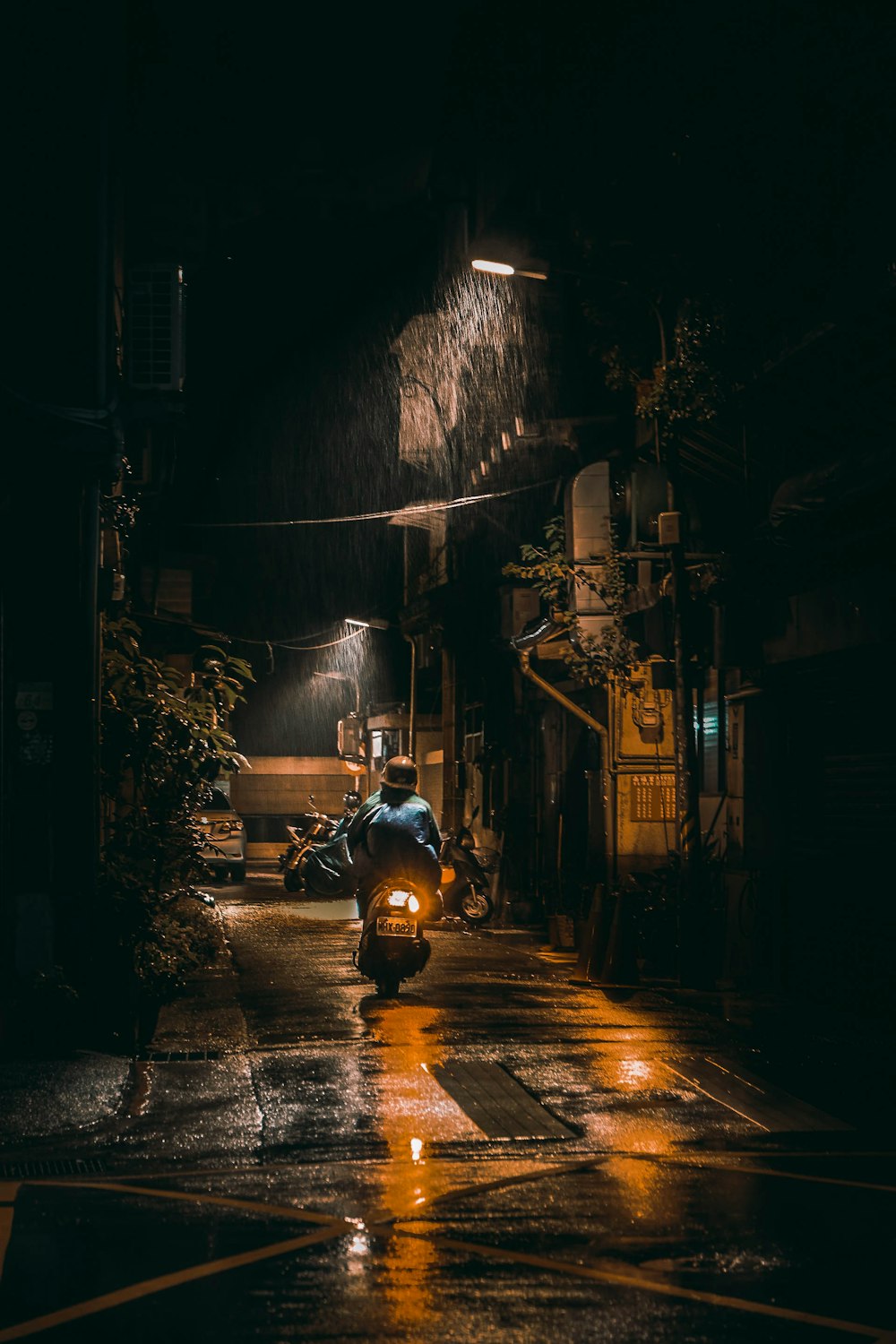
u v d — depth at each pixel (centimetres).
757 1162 796
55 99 1154
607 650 1812
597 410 2112
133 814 1405
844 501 1224
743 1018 1324
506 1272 581
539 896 2338
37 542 1143
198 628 2083
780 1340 501
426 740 3891
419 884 1453
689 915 1543
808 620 1475
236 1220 668
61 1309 535
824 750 1513
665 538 1577
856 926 1408
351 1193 722
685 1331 509
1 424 1098
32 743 1128
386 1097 970
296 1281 570
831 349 1259
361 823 1461
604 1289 559
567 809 2391
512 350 2334
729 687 1697
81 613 1145
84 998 1109
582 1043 1173
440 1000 1416
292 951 1880
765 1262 596
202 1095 975
